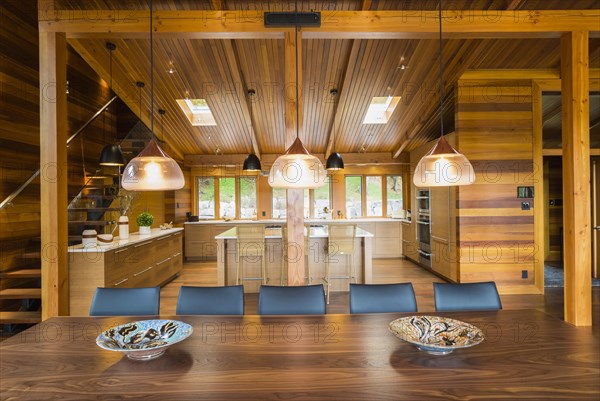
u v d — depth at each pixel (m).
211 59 4.87
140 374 1.43
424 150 6.59
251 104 6.02
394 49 4.62
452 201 5.15
